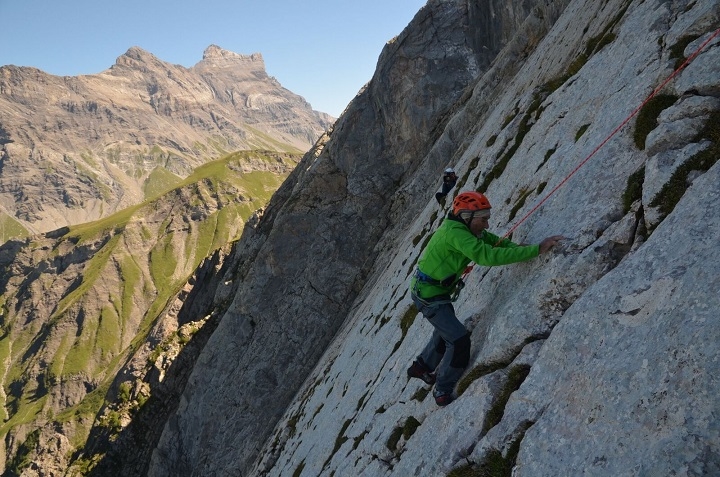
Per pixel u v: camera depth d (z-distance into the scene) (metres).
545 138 13.70
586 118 11.62
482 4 60.38
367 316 31.05
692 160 6.98
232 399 62.59
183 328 87.25
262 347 62.97
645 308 5.79
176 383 82.88
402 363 15.11
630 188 7.95
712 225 5.63
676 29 9.48
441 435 8.66
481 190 18.52
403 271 27.59
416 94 60.97
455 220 8.23
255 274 64.94
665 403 4.84
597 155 9.25
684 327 5.07
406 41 62.56
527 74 29.95
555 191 10.05
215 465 61.03
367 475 12.28
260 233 88.19
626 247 7.33
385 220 61.28
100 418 85.88
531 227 9.98
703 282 5.21
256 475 36.22
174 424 68.31
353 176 63.88
